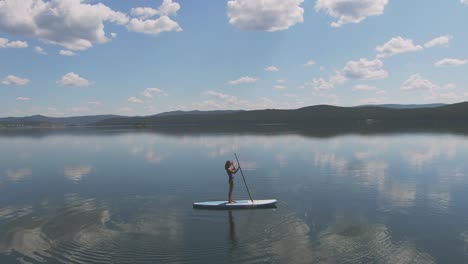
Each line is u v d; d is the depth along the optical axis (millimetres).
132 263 11602
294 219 16031
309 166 32312
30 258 12031
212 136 89500
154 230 14781
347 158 37844
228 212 17391
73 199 20672
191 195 21422
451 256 11891
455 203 18484
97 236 14109
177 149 53938
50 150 57562
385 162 34312
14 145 72875
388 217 16141
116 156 45438
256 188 23047
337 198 19859
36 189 24000
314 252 12312
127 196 21312
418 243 13000
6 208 18703
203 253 12320
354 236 13773
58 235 14281
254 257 11977
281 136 81062
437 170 29109
